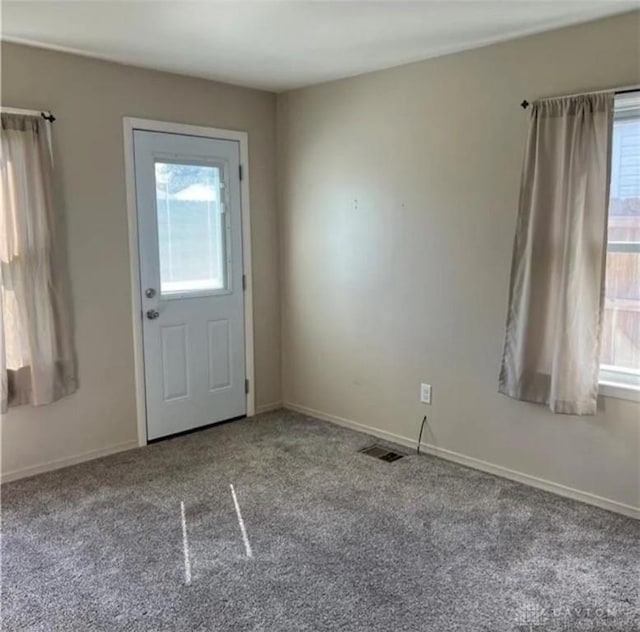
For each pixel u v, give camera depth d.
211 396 4.20
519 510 2.92
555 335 2.93
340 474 3.37
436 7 2.59
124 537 2.67
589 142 2.74
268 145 4.34
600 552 2.53
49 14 2.66
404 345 3.75
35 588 2.29
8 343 3.17
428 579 2.35
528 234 2.98
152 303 3.80
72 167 3.38
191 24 2.81
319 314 4.28
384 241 3.77
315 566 2.44
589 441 2.96
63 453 3.49
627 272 2.82
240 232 4.24
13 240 3.11
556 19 2.73
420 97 3.46
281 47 3.19
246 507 2.96
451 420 3.55
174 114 3.78
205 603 2.20
